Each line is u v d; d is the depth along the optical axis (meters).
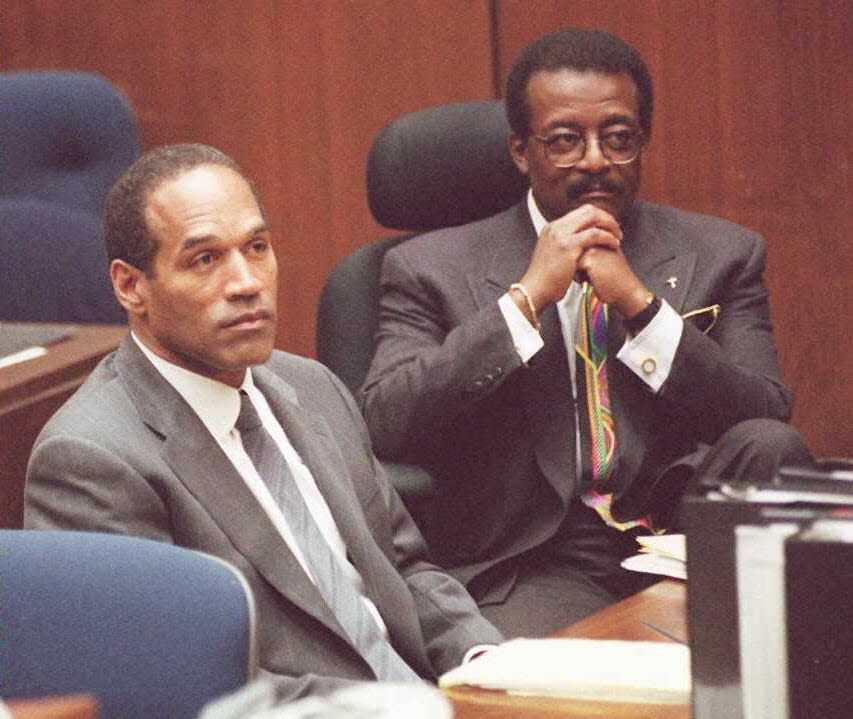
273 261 8.85
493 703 7.06
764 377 11.73
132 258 8.72
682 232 12.02
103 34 19.08
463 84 18.58
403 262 12.05
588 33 11.70
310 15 18.73
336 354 13.11
